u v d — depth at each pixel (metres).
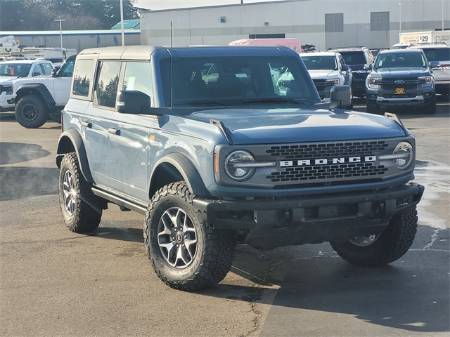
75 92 7.79
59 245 7.02
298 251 6.77
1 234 7.49
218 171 4.95
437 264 6.16
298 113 5.78
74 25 94.75
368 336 4.54
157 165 5.64
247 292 5.48
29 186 10.32
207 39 53.88
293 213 4.97
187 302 5.25
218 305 5.18
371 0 54.31
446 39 33.78
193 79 6.21
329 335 4.57
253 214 4.97
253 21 54.16
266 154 4.97
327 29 54.75
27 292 5.53
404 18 54.62
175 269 5.47
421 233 7.20
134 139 6.14
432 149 13.14
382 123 5.52
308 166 5.06
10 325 4.82
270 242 5.13
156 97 6.05
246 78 6.45
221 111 5.89
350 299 5.29
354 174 5.21
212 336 4.57
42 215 8.42
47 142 15.85
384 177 5.32
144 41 54.44
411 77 19.95
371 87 20.41
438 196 8.98
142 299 5.32
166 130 5.64
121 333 4.64
